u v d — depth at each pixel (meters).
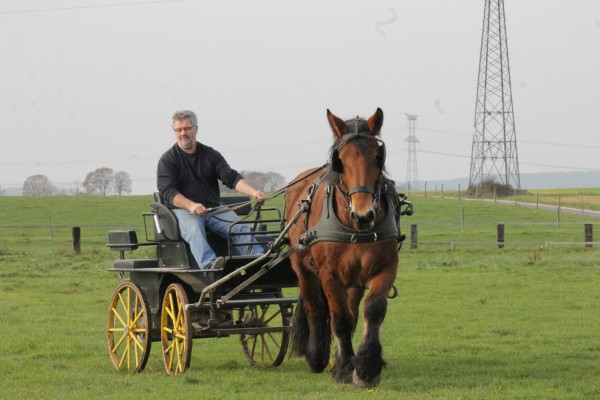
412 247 36.28
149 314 11.94
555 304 19.62
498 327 16.22
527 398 9.44
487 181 91.56
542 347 13.85
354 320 11.40
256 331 11.74
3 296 21.91
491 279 25.08
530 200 79.50
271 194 12.27
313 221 10.69
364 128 10.25
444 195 90.69
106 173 118.50
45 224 55.44
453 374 11.29
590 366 11.87
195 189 12.53
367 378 9.96
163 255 12.47
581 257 31.88
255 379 11.02
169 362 11.98
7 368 12.24
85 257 33.34
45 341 14.92
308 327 11.67
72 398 9.80
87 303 20.56
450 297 21.16
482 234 44.59
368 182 9.80
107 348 14.26
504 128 99.12
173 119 12.52
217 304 11.45
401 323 16.91
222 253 12.65
